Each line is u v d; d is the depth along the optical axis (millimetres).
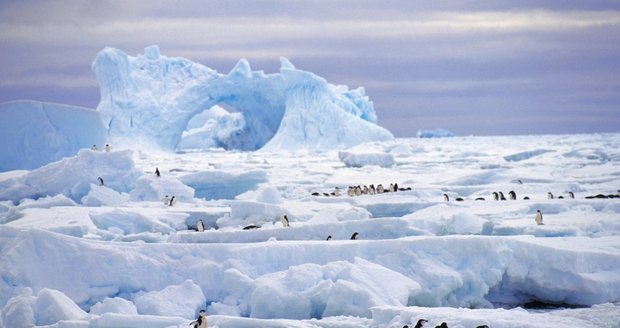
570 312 20766
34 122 71312
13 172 53281
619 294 23938
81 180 47438
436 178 61844
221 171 56344
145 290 23875
